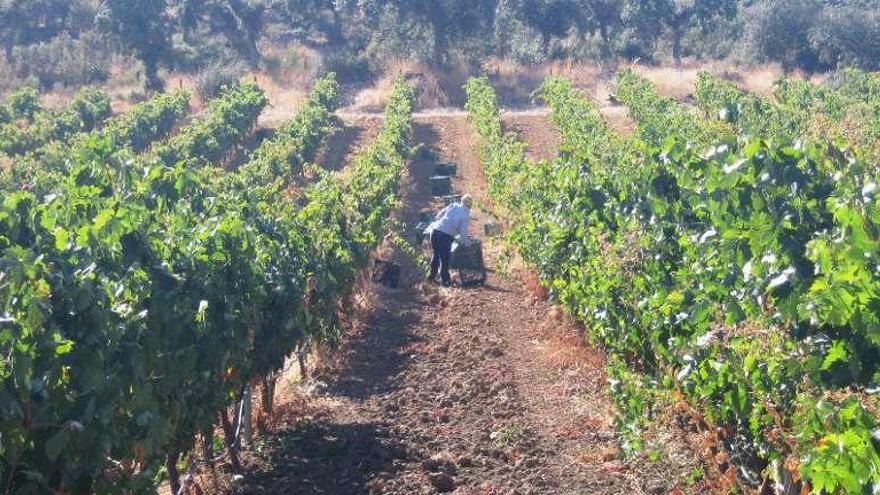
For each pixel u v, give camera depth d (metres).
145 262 6.88
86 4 54.78
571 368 10.93
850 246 5.27
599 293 9.45
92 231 6.36
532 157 28.64
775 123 20.30
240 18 51.38
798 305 5.57
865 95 30.70
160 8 44.38
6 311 5.27
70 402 5.46
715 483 6.57
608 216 11.23
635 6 49.28
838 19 46.12
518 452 8.61
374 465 8.48
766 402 5.85
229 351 7.73
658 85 39.19
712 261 7.21
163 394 6.73
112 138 9.98
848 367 5.51
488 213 19.56
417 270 17.06
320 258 11.19
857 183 6.89
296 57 45.59
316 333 11.09
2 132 28.48
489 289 15.50
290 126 27.50
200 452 9.02
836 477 4.49
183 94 34.88
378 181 17.69
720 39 49.94
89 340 5.66
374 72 44.12
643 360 8.73
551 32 48.22
